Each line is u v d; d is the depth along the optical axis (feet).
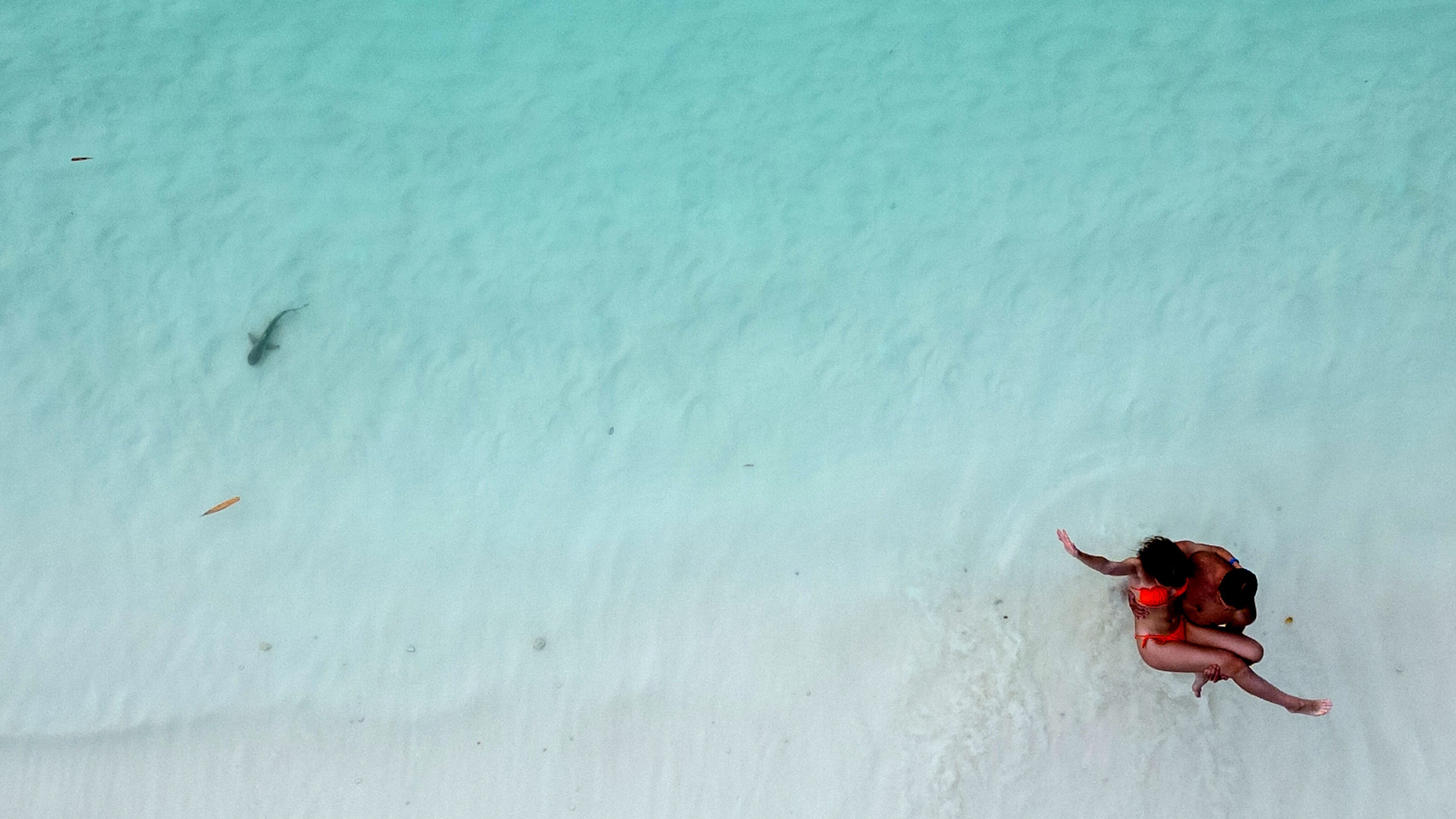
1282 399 16.98
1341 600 15.61
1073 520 16.49
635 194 19.74
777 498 17.16
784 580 16.63
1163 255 18.22
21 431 18.24
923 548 16.61
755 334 18.39
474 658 16.51
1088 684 15.51
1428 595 15.49
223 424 18.25
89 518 17.69
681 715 15.99
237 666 16.66
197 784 16.10
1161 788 15.03
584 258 19.25
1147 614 14.17
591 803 15.71
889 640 16.10
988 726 15.48
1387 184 18.25
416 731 16.16
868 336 18.21
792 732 15.79
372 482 17.79
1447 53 19.19
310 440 18.11
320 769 16.08
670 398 18.04
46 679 16.70
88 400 18.45
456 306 18.95
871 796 15.39
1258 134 19.01
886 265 18.74
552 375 18.37
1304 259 17.92
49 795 16.15
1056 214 18.84
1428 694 14.99
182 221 19.74
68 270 19.36
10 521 17.67
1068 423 17.21
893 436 17.46
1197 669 13.83
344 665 16.57
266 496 17.76
